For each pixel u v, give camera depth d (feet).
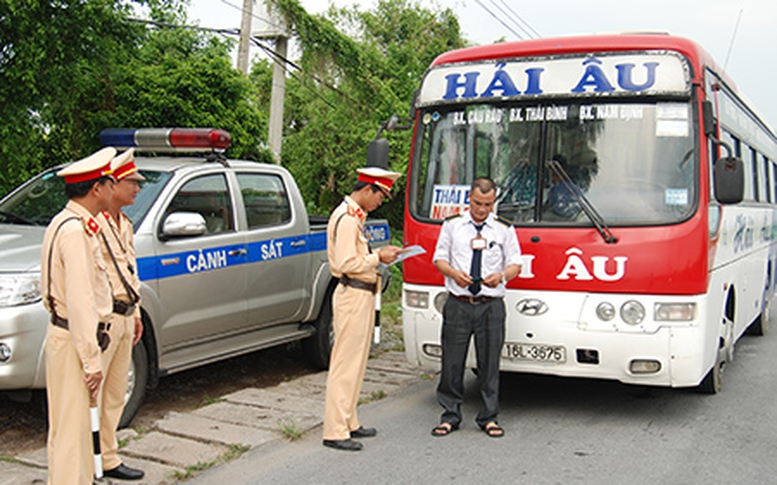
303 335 26.18
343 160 65.82
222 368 27.86
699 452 18.22
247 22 42.73
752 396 23.82
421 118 21.90
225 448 17.98
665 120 19.71
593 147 20.07
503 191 20.63
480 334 19.21
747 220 27.89
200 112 35.58
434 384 25.43
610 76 20.10
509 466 17.17
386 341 33.50
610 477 16.48
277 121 49.47
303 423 19.95
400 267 51.96
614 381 25.53
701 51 20.95
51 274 13.52
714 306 20.70
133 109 34.71
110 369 15.55
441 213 21.31
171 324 20.72
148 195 21.25
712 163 21.03
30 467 16.44
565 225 19.74
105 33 29.37
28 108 28.58
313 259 26.27
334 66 55.98
